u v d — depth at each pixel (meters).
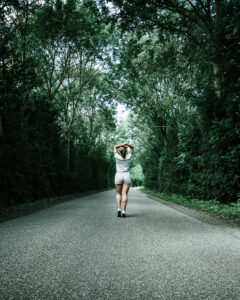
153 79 20.47
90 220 7.23
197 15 12.24
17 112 13.42
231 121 9.12
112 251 4.12
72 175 24.33
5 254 3.94
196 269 3.32
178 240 4.86
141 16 11.98
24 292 2.64
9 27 13.16
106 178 56.47
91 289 2.72
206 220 7.33
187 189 14.85
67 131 24.77
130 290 2.70
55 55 20.48
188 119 14.31
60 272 3.21
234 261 3.63
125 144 8.22
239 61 8.69
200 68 11.98
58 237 5.09
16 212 9.59
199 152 12.86
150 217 7.89
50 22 15.20
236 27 8.87
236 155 8.96
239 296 2.57
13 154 12.84
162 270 3.28
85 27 16.69
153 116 23.23
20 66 12.61
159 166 25.69
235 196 9.93
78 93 25.77
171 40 16.22
